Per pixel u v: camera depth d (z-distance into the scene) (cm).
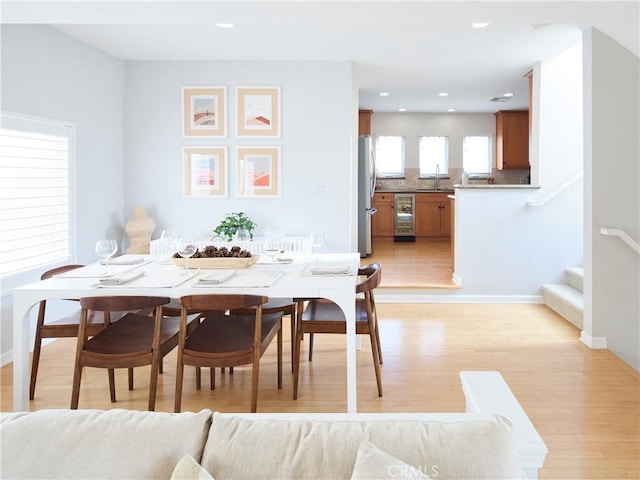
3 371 343
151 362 252
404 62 515
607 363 354
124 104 512
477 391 135
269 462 98
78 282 278
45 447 100
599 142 377
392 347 392
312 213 512
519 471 98
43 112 392
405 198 921
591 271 385
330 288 260
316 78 505
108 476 96
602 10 254
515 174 929
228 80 508
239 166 513
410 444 99
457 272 537
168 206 518
